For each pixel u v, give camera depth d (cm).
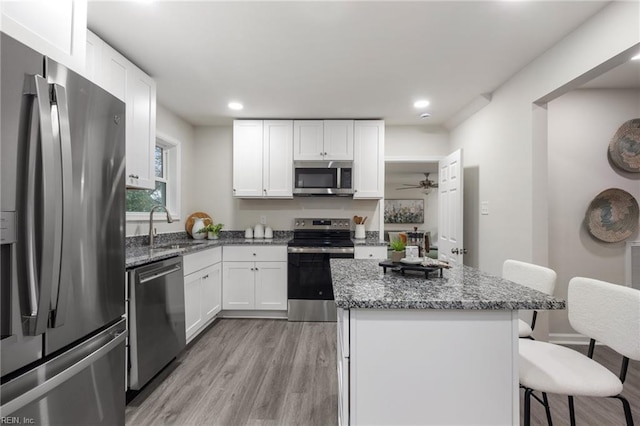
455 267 174
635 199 276
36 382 102
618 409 181
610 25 166
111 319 141
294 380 213
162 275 211
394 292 117
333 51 216
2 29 104
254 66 238
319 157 363
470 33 195
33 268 97
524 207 241
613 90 280
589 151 281
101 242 134
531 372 117
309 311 335
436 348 110
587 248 281
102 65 196
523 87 241
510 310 109
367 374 111
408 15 177
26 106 97
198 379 214
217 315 348
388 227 823
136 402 188
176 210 352
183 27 189
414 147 393
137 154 231
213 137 399
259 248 340
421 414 110
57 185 104
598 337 123
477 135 319
